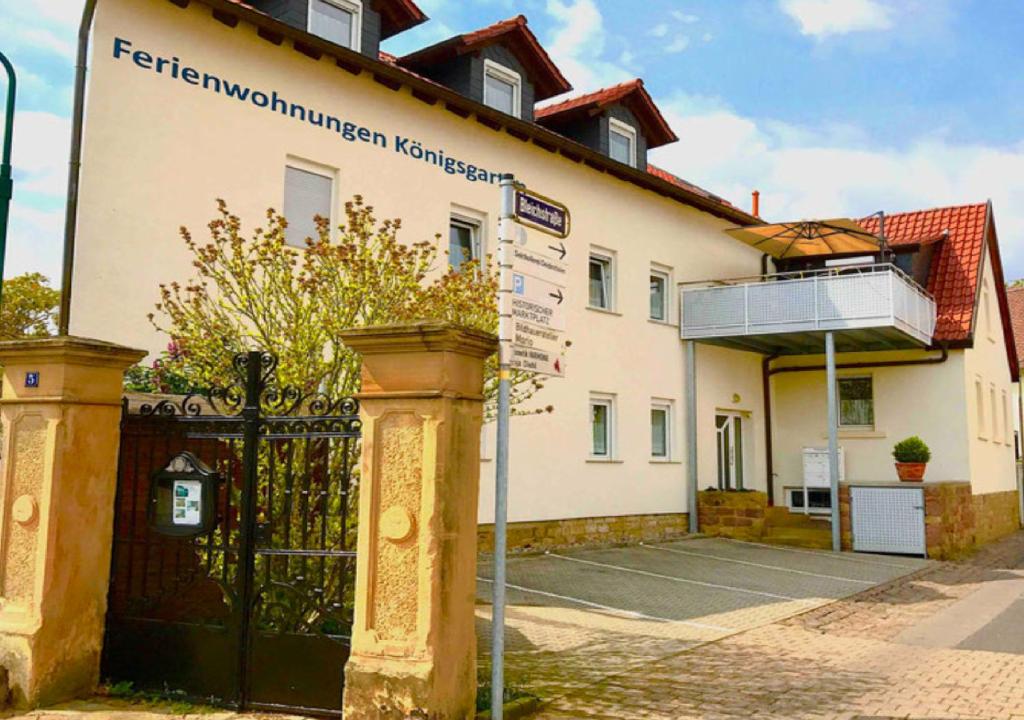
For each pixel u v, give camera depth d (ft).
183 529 20.01
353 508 21.27
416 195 46.44
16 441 20.45
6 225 26.45
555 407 54.65
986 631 32.73
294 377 22.02
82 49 33.17
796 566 50.67
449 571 17.22
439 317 24.49
